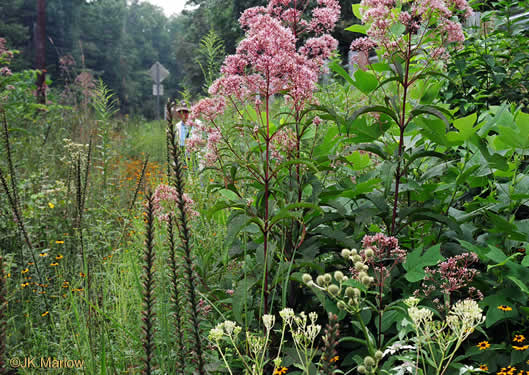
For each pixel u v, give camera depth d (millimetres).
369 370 1791
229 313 2900
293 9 3168
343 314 2574
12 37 53344
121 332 2904
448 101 4461
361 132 3068
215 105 3146
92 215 5016
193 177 4129
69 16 69562
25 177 6246
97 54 71500
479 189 3602
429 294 2680
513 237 2762
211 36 4730
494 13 4617
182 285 2871
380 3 2812
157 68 16562
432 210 2754
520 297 2486
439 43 2873
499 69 4230
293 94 2799
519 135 2801
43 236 4691
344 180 3303
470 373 2205
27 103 9680
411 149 3127
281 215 2516
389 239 2529
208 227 3967
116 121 14195
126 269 3574
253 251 3094
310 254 2816
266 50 2750
